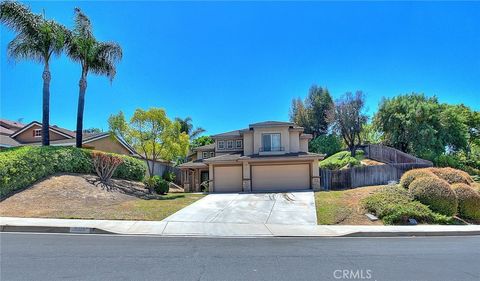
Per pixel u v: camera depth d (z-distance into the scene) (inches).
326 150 1611.7
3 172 597.6
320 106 1836.9
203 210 631.2
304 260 287.3
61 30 834.8
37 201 591.2
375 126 1600.6
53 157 725.3
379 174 1027.3
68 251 312.0
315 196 802.8
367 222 538.3
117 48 920.3
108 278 227.9
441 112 1528.1
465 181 673.0
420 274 245.6
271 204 712.4
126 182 877.2
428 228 484.1
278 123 1083.3
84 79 895.1
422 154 1403.8
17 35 781.9
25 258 281.9
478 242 394.6
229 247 344.2
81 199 641.6
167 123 922.7
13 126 1628.9
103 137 1206.9
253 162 1035.3
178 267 259.1
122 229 446.0
